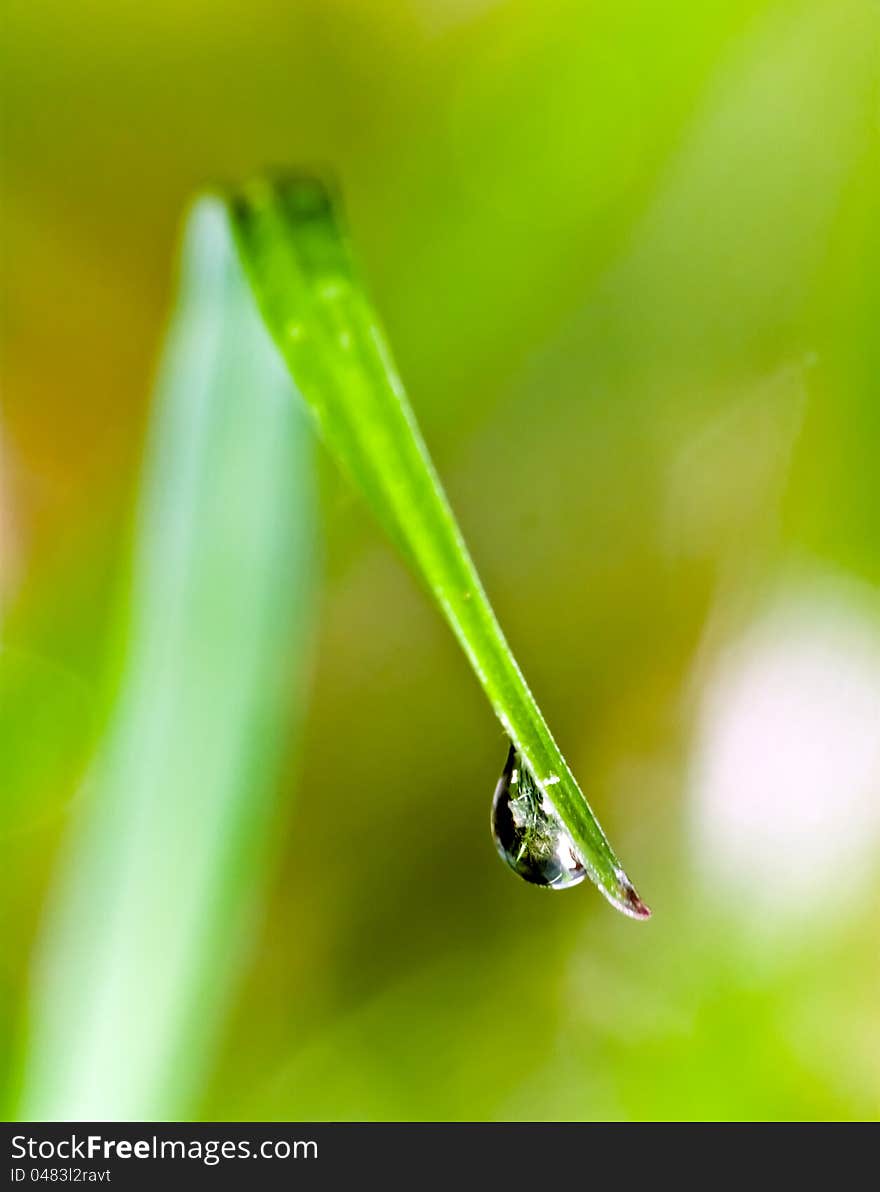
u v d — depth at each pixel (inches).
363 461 3.3
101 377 5.6
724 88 5.2
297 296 3.4
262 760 4.1
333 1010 5.3
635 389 5.4
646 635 5.6
